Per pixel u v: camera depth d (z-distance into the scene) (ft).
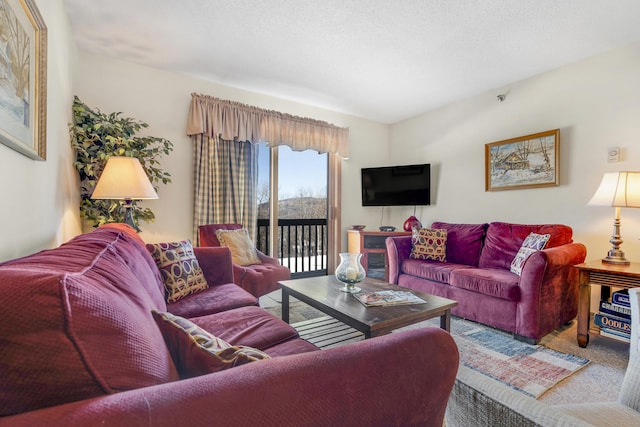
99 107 9.56
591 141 9.29
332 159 14.69
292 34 8.39
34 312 1.40
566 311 7.96
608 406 2.94
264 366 1.66
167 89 10.69
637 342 4.16
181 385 1.46
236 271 8.41
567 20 7.65
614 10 7.27
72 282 1.59
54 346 1.39
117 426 1.22
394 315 5.35
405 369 1.91
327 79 11.19
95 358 1.46
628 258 8.54
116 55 9.61
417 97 12.81
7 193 3.89
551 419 1.83
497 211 11.71
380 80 11.24
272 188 13.16
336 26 8.01
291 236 14.39
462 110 13.03
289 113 13.30
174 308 5.51
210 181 11.21
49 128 5.90
